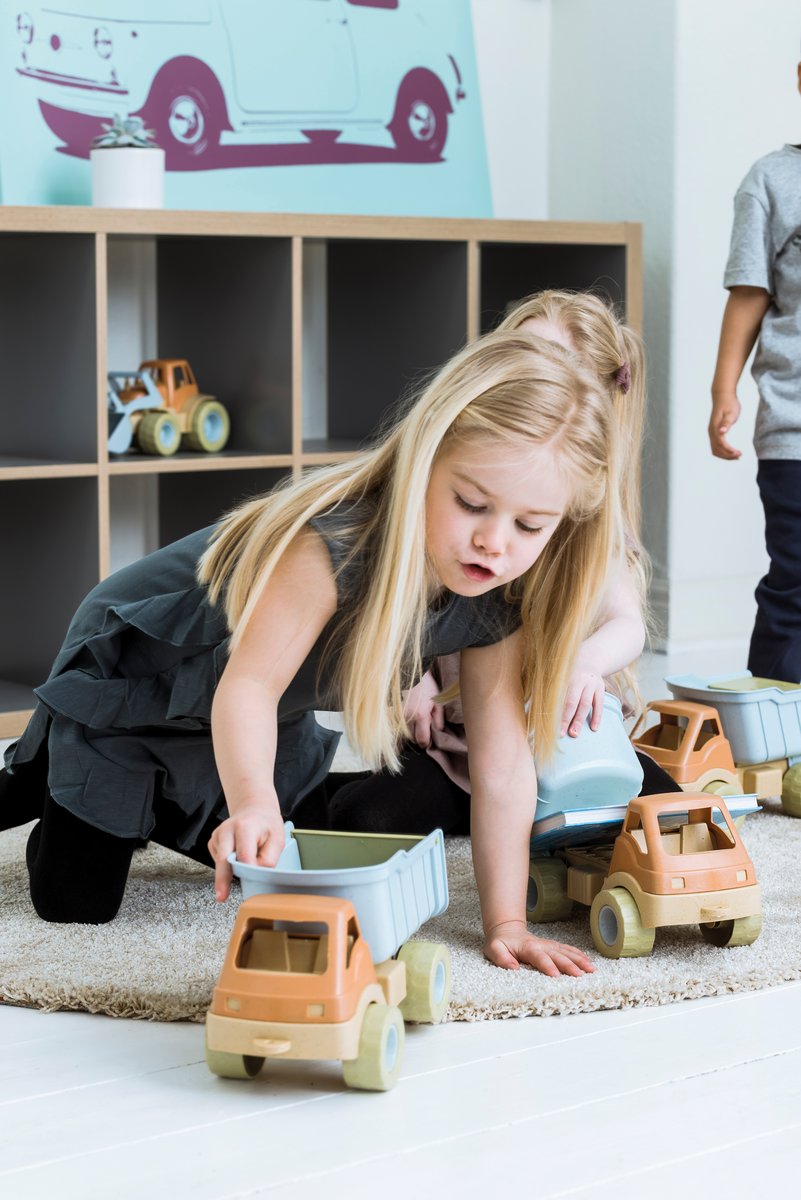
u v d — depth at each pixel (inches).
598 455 41.1
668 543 109.7
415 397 52.3
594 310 59.9
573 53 115.0
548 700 46.8
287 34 102.7
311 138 104.1
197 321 98.0
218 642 48.8
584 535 44.7
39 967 45.2
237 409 95.6
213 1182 32.5
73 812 49.5
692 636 111.9
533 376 39.4
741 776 66.0
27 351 88.8
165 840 54.0
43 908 50.4
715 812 50.6
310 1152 33.9
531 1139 34.6
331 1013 35.2
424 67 109.6
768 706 65.4
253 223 87.2
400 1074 38.2
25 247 88.0
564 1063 39.0
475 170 112.8
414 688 58.8
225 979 36.0
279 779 54.4
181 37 98.2
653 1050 39.9
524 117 117.0
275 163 102.6
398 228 92.6
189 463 87.4
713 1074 38.4
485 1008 42.0
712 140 108.0
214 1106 36.3
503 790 47.0
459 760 59.5
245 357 94.3
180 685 49.1
